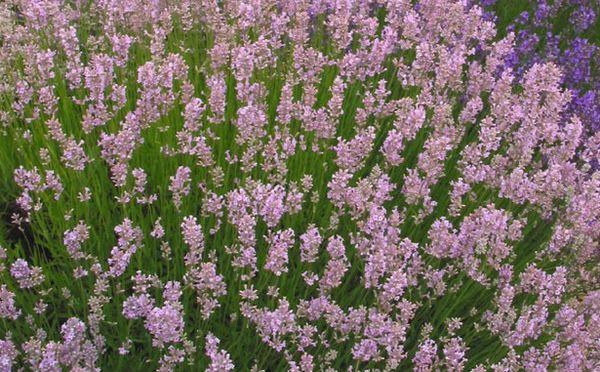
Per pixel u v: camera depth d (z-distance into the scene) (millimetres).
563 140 851
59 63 891
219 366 506
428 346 584
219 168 694
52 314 656
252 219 591
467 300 733
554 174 733
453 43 966
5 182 785
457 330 722
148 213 714
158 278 661
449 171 880
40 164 791
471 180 754
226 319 700
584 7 1244
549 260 747
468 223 650
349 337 670
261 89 778
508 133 923
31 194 783
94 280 685
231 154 812
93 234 714
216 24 920
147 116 711
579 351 614
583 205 726
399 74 919
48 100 723
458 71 858
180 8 976
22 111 758
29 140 751
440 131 802
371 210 634
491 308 739
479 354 685
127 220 575
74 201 739
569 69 1121
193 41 1000
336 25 900
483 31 950
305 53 844
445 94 875
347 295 732
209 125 830
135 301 556
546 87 833
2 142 792
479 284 712
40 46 906
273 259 586
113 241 723
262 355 660
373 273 604
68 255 697
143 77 693
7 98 849
